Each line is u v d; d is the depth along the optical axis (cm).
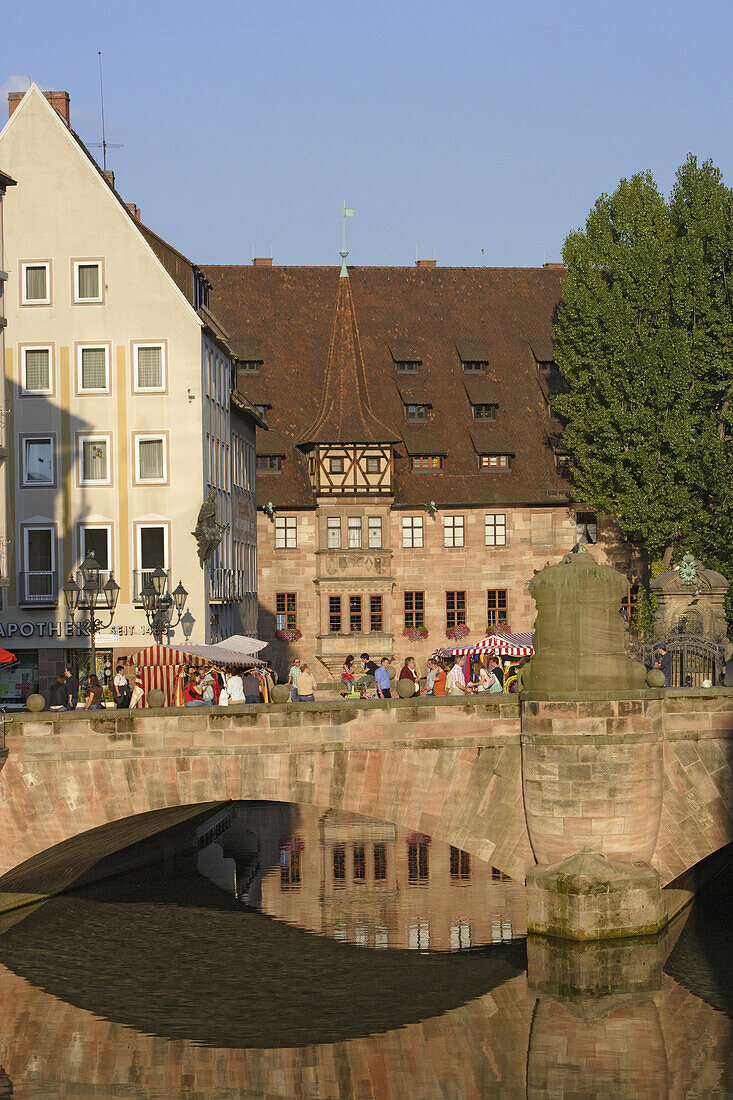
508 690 4553
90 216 6122
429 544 8781
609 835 3594
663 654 5019
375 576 8656
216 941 3812
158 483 6075
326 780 3653
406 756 3666
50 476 6097
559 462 9056
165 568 6053
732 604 7106
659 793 3659
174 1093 2816
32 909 4206
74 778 3650
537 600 3647
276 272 9675
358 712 3659
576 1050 2978
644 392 7669
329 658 8581
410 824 3678
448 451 9000
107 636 6022
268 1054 2983
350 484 8681
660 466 7662
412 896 4334
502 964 3550
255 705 3644
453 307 9681
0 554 4828
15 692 6038
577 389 8106
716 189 7850
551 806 3597
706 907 4147
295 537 8688
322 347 9394
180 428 6091
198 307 6962
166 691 4634
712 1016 3155
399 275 9775
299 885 4534
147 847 4944
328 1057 2995
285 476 8781
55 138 6138
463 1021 3150
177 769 3644
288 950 3709
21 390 6109
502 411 9225
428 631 8744
